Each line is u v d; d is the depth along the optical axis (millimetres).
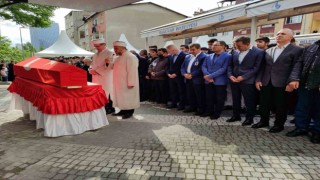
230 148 3654
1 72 17359
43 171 3035
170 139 4090
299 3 4184
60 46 14953
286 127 4664
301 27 21078
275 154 3414
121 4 5699
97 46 5914
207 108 5586
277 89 4207
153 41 27500
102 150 3674
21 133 4523
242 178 2803
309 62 3771
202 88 5691
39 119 4648
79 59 11820
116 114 5918
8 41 24156
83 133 4508
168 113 6090
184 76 5938
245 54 4648
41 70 4562
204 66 5406
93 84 4785
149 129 4680
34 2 5547
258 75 4520
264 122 4629
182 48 7551
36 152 3621
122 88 5516
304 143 3799
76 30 46875
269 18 6199
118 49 5461
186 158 3342
